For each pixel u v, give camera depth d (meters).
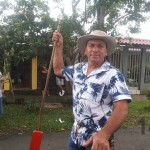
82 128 2.71
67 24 9.39
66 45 9.59
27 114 9.34
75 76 2.88
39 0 9.70
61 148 6.20
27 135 7.02
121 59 15.19
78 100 2.73
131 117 9.23
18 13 9.77
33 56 9.87
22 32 9.45
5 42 9.56
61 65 3.18
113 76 2.59
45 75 13.37
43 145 6.34
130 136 7.18
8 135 6.99
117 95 2.48
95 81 2.65
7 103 11.40
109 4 9.80
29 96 13.03
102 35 2.71
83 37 2.78
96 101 2.63
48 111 9.93
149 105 11.60
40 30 9.64
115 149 6.25
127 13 10.62
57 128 7.66
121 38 10.81
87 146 2.55
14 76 14.06
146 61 15.55
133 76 15.52
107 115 2.63
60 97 12.20
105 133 2.31
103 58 2.77
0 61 9.98
